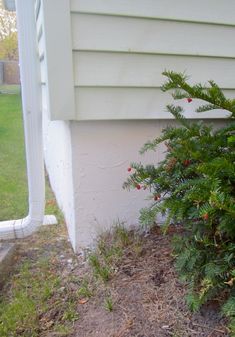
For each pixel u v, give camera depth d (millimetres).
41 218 2115
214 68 1823
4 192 3004
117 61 1664
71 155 1794
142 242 1758
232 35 1803
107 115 1726
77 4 1532
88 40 1594
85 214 1882
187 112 1858
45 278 1709
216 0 1714
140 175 1503
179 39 1719
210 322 1201
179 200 1318
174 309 1294
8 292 1633
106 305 1396
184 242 1379
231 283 1055
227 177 1221
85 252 1865
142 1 1606
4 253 1826
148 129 1868
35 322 1392
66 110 1646
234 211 1028
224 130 1506
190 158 1372
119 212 1927
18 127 5156
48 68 1578
